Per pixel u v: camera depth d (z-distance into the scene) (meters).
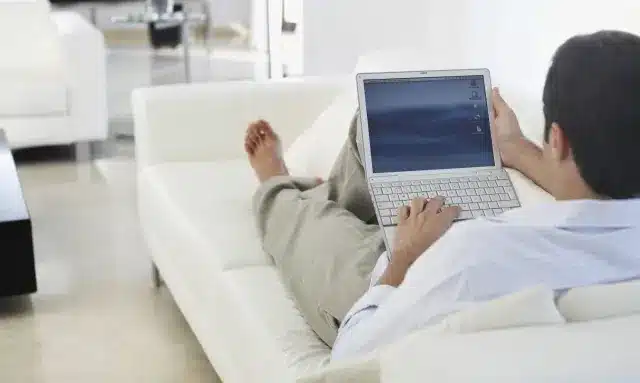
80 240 3.35
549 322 0.95
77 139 4.44
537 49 2.58
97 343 2.54
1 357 2.45
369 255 1.73
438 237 1.43
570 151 1.12
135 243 3.32
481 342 0.88
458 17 3.04
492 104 1.81
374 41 3.67
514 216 1.16
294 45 4.61
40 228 3.47
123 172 4.29
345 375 0.98
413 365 0.89
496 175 1.75
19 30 4.58
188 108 2.77
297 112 2.85
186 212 2.35
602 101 1.07
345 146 2.12
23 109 4.32
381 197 1.69
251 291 1.87
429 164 1.74
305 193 2.07
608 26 2.25
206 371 2.38
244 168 2.71
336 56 3.99
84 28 4.43
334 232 1.82
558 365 0.83
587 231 1.11
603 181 1.10
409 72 1.78
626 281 1.11
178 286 2.38
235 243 2.13
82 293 2.87
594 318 0.99
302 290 1.77
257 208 2.12
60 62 4.46
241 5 7.23
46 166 4.38
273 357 1.63
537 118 1.99
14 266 2.70
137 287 2.92
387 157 1.73
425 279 1.17
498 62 2.82
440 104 1.77
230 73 6.54
